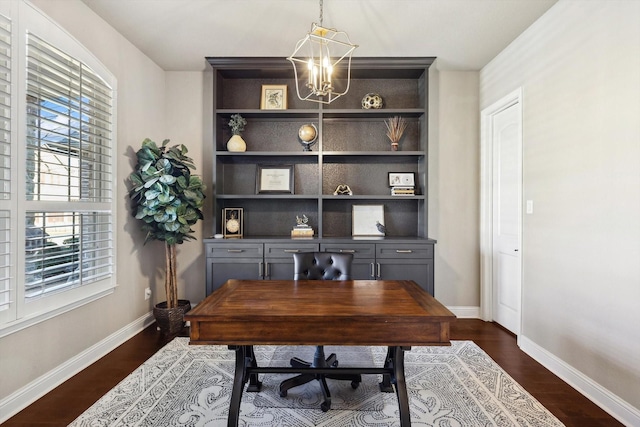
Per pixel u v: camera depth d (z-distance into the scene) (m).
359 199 3.72
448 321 1.52
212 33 2.88
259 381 2.16
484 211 3.50
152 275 3.40
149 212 2.91
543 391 2.14
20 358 1.94
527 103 2.73
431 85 3.62
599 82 2.01
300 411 1.92
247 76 3.64
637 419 1.76
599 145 2.01
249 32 2.86
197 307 1.65
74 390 2.13
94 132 2.57
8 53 1.85
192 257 3.68
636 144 1.78
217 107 3.48
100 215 2.67
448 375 2.34
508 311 3.23
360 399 2.04
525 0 2.38
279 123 3.74
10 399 1.87
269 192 3.69
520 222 2.79
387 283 2.19
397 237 3.56
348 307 1.66
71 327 2.33
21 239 1.92
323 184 3.74
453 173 3.63
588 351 2.09
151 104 3.38
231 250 3.25
